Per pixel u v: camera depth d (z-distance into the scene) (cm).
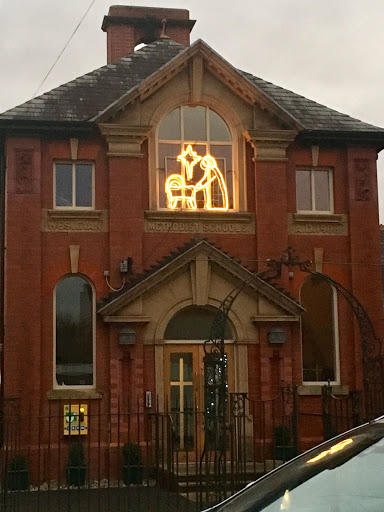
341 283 2147
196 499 1454
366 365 1900
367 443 545
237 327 2031
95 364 1986
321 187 2202
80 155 2066
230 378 2023
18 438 1819
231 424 1466
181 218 2083
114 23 2539
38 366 1953
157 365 1988
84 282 2038
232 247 2106
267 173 2134
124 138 2072
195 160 2138
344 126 2194
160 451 1895
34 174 2028
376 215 2184
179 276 2019
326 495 520
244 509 534
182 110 2145
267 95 2136
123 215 2048
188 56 2116
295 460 580
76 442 1931
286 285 2106
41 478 1897
